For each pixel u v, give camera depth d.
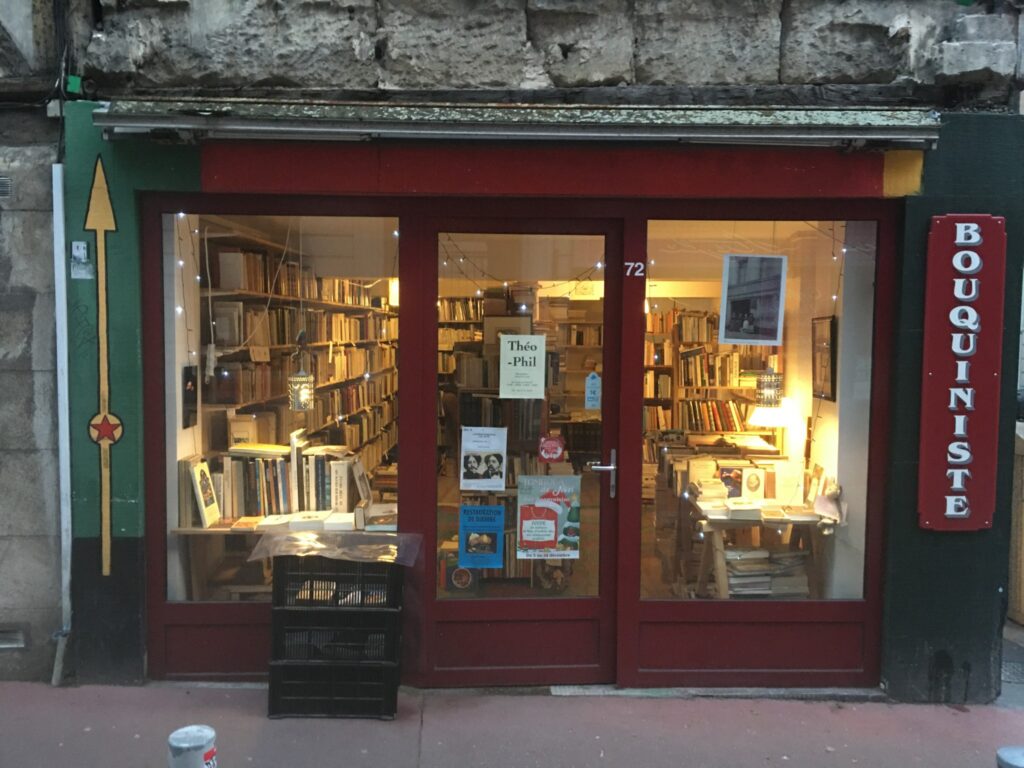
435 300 4.15
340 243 4.24
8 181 3.95
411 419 4.16
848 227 4.22
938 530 4.04
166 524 4.18
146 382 4.07
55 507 4.06
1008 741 3.74
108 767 3.41
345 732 3.71
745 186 3.96
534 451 4.23
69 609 4.05
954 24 3.99
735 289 4.23
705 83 4.05
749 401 4.30
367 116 3.73
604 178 3.95
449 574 4.24
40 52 3.95
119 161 3.91
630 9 4.03
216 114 3.64
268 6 3.98
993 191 3.96
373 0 3.99
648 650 4.23
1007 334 4.01
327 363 4.38
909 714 4.00
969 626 4.09
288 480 4.41
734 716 3.95
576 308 4.19
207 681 4.18
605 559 4.24
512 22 4.01
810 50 4.04
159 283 4.07
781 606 4.22
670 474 4.27
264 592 4.29
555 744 3.65
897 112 3.83
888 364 4.12
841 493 4.32
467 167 3.93
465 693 4.16
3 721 3.73
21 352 4.01
